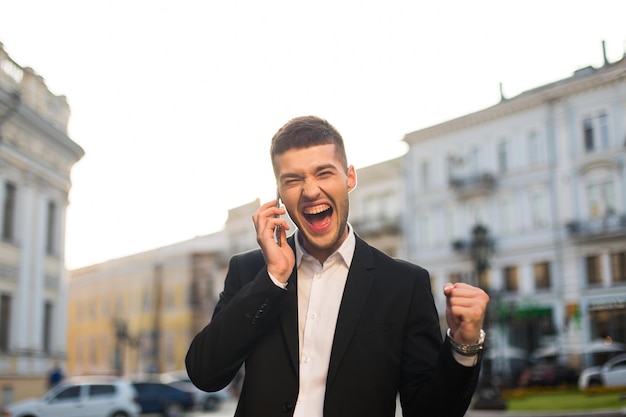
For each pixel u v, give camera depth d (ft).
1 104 66.64
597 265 98.78
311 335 6.36
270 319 6.30
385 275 6.52
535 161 105.81
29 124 72.74
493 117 110.93
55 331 78.18
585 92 98.94
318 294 6.50
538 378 82.53
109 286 175.42
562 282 101.76
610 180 96.58
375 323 6.24
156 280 161.79
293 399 6.13
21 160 71.67
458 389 5.65
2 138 67.82
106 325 173.06
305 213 6.35
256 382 6.27
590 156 98.17
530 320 103.14
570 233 100.27
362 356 6.10
